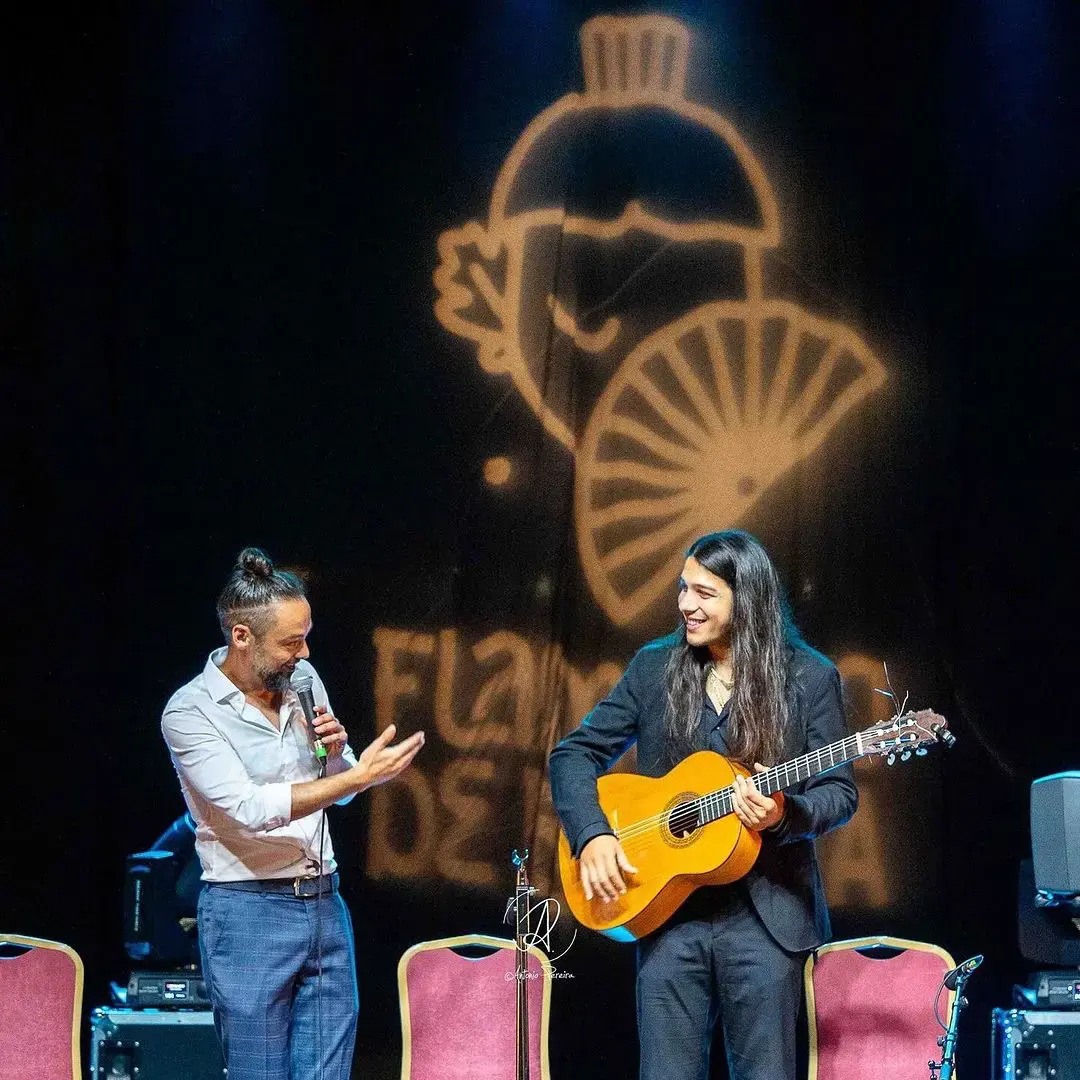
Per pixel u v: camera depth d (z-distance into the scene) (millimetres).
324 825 5844
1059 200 8117
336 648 8016
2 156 8125
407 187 8172
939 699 7930
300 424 8117
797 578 7965
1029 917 7074
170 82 8203
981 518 8008
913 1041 6887
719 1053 8055
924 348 8039
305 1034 5723
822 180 8102
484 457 8055
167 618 8039
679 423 8031
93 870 7938
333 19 8242
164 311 8141
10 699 7957
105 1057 6789
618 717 6102
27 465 8047
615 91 8141
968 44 8148
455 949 7965
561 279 8078
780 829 5449
